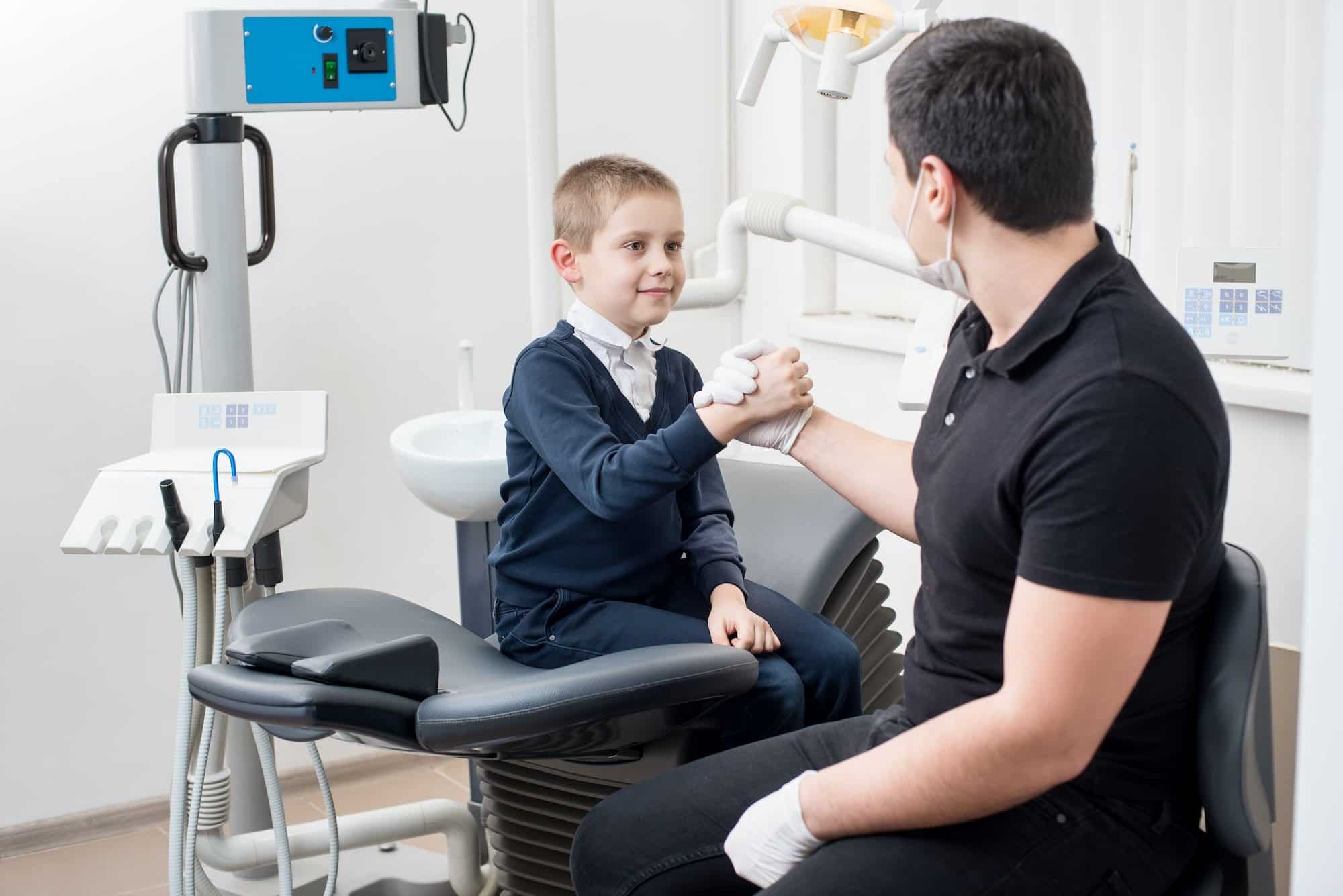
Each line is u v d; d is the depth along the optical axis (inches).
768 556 75.1
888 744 44.1
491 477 74.4
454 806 84.6
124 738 99.0
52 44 90.5
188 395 74.2
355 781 105.7
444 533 109.6
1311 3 78.3
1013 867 43.4
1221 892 46.8
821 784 45.3
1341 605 36.5
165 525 67.3
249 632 59.3
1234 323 70.1
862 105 114.4
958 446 45.1
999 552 44.1
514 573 66.6
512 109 107.9
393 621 65.6
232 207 77.3
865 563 77.6
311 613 63.2
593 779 67.5
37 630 95.3
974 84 42.6
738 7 118.3
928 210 45.1
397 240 104.8
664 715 55.2
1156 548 39.6
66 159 92.0
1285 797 70.4
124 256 94.7
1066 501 40.2
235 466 69.8
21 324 92.2
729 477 81.6
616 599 66.6
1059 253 44.0
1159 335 41.6
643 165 67.2
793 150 115.9
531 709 50.8
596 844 53.4
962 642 46.8
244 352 78.8
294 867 85.7
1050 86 42.4
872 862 43.8
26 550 94.3
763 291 123.0
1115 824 44.9
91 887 89.8
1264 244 82.3
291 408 73.9
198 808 71.0
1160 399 40.1
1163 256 88.9
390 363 106.2
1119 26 90.1
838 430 60.2
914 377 67.3
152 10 93.4
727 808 52.2
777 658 64.6
